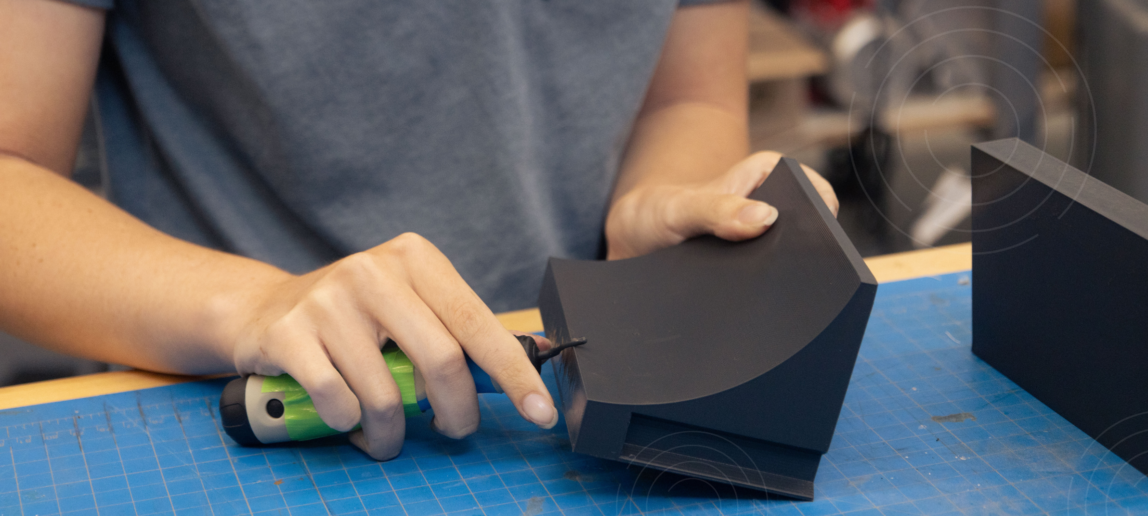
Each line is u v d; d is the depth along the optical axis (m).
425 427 0.58
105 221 0.71
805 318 0.46
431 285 0.53
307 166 0.87
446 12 0.86
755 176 0.73
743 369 0.47
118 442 0.55
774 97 1.96
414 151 0.91
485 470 0.53
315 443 0.56
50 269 0.67
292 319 0.52
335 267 0.54
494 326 0.52
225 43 0.81
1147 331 0.48
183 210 0.94
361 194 0.91
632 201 0.84
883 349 0.67
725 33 1.08
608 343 0.53
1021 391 0.61
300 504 0.49
